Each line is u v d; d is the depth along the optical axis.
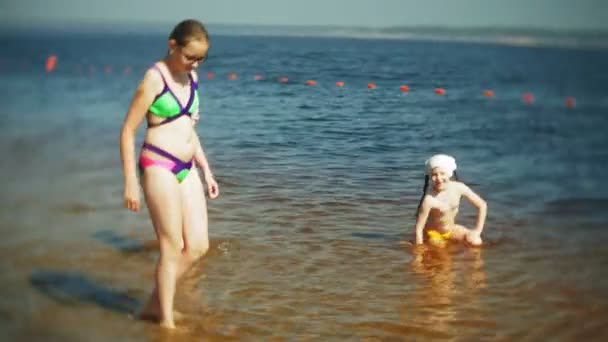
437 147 9.87
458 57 37.34
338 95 13.66
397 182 7.62
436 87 19.06
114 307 4.15
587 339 3.99
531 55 46.16
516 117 15.23
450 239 5.96
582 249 5.70
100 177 7.56
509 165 9.27
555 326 4.17
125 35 78.75
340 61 23.59
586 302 4.54
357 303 4.46
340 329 4.05
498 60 38.75
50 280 4.49
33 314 3.91
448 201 5.88
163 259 3.92
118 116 13.16
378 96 14.25
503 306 4.47
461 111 14.33
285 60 22.83
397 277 4.98
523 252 5.63
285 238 5.75
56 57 36.84
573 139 12.38
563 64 37.56
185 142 3.93
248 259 5.22
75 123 12.10
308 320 4.16
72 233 5.52
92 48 47.81
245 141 9.33
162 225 3.88
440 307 4.44
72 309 4.04
